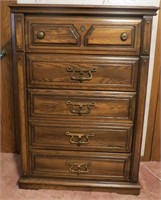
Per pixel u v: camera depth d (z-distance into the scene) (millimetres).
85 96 1311
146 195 1502
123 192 1487
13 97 1803
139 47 1213
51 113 1354
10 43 1691
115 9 1155
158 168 1792
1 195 1474
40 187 1506
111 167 1446
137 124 1335
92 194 1483
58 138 1401
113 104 1317
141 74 1247
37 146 1421
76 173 1472
